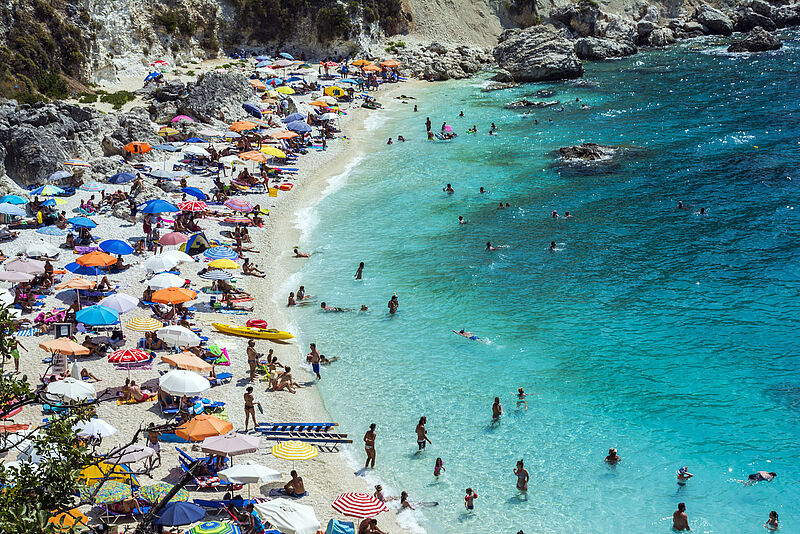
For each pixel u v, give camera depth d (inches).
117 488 1052.5
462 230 2343.8
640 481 1259.2
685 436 1370.6
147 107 3233.3
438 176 2839.6
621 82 4254.4
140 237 2150.6
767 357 1605.6
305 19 4638.3
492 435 1393.9
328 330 1784.0
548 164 2915.8
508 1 5329.7
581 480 1266.0
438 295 1939.0
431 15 5118.1
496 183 2741.1
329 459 1334.9
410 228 2381.9
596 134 3265.3
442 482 1273.4
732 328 1723.7
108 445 1252.5
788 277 1930.4
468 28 5172.2
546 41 4571.9
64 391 1288.1
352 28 4670.3
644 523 1164.5
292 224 2423.7
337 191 2719.0
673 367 1587.1
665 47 5236.2
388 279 2039.9
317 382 1574.8
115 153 2743.6
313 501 1215.6
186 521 1019.3
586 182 2699.3
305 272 2094.0
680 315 1788.9
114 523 1046.4
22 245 2036.2
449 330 1770.4
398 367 1625.2
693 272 1989.4
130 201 2288.4
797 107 3479.3
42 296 1802.4
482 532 1157.1
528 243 2228.1
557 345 1689.2
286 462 1314.0
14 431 1195.3
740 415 1422.2
